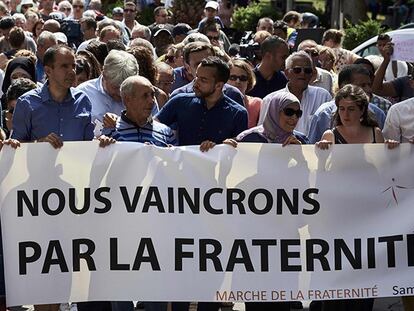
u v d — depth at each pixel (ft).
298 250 23.54
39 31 53.16
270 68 33.19
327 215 23.56
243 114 26.08
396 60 35.78
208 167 23.39
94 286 23.36
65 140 24.91
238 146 23.38
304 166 23.50
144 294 23.35
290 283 23.52
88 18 50.03
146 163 23.35
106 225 23.31
